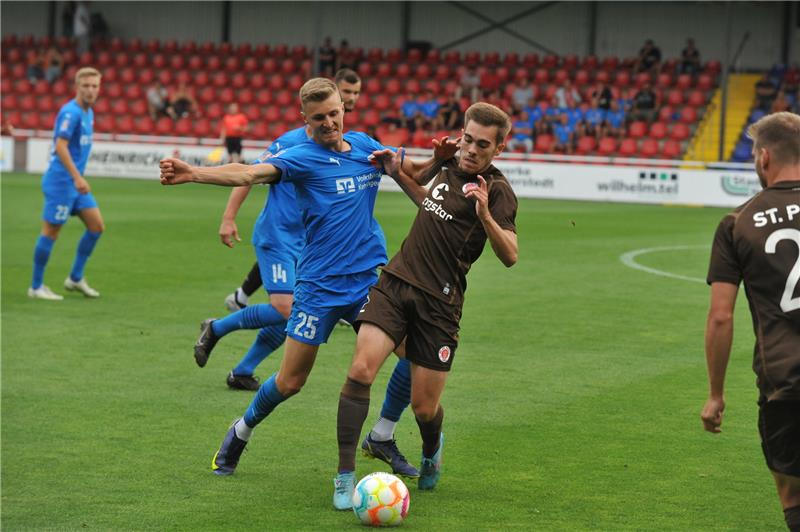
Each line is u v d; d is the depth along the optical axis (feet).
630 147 203.21
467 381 54.29
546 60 233.76
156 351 60.13
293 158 36.78
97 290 80.79
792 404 27.81
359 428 35.32
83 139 75.51
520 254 106.83
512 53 243.81
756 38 229.86
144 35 269.23
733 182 174.09
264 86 240.53
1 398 49.19
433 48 251.80
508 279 90.27
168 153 201.46
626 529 33.50
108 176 204.85
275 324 50.29
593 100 209.67
